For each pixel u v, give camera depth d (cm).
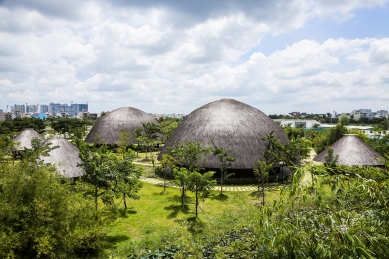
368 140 3944
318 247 641
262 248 813
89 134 5709
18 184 1049
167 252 1335
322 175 722
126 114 5816
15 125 6919
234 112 3294
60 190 1145
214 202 2147
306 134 6875
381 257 645
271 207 763
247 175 2981
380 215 734
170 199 2225
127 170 1656
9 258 936
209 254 1323
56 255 1073
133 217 1808
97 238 1281
